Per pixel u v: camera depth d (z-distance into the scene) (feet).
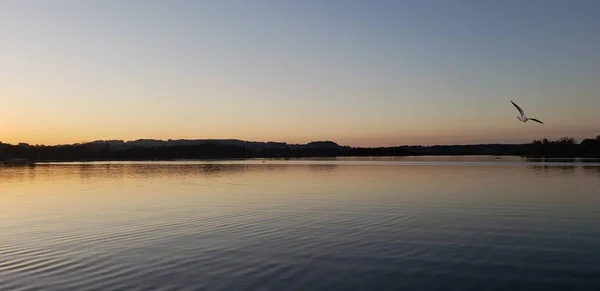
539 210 96.32
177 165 441.27
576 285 46.37
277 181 193.36
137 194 141.49
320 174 244.22
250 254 59.77
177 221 86.58
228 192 144.25
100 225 83.15
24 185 185.06
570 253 58.70
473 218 86.43
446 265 53.57
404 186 158.51
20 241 69.41
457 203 108.99
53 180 217.56
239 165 421.18
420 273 50.57
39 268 54.08
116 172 299.58
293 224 81.76
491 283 47.11
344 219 86.69
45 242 68.54
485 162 422.00
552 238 67.77
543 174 219.61
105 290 46.03
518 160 479.82
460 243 64.80
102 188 166.71
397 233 72.43
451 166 335.06
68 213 99.30
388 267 53.01
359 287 46.19
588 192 132.57
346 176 222.28
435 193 132.87
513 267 52.49
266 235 72.13
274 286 46.83
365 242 66.08
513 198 118.52
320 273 50.93
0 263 56.39
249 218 89.10
